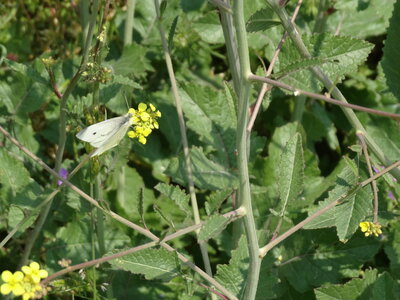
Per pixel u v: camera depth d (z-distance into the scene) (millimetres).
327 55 3350
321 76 3131
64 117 3184
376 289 3385
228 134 3980
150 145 4516
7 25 4934
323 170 4863
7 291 2223
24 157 4086
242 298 3125
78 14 4543
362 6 4426
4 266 3910
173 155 4516
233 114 2719
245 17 4090
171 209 4297
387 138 4559
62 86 4156
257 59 4750
